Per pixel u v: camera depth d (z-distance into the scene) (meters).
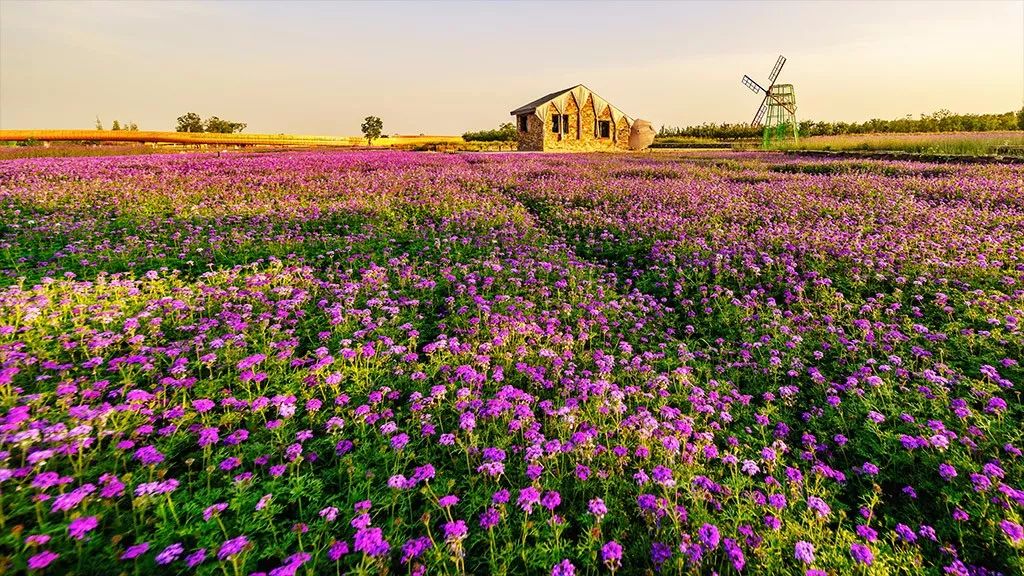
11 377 5.24
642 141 59.41
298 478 4.34
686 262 10.61
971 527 4.14
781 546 3.82
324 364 6.05
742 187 19.73
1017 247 10.52
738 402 6.02
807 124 84.06
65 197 15.46
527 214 15.70
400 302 8.36
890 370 6.31
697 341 7.86
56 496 3.89
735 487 4.46
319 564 3.67
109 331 6.39
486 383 6.12
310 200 16.88
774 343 7.41
